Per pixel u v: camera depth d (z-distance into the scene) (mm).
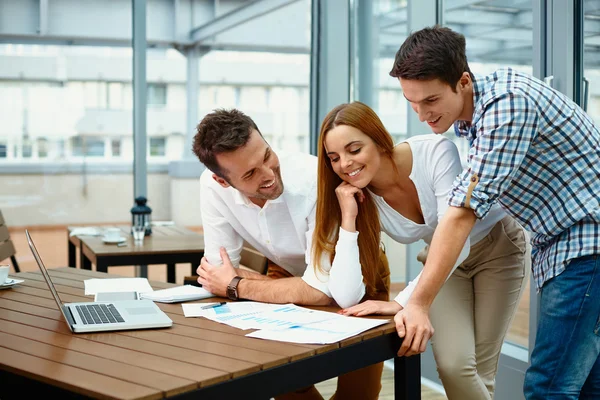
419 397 1888
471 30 3436
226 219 2383
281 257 2451
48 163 4852
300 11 4984
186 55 5004
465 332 2217
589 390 2039
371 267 2154
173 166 5039
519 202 1962
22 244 4855
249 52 5059
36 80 4789
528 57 3029
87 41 4828
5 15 4711
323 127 2018
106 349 1658
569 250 1898
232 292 2186
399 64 1899
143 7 4805
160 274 5262
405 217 2205
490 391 2355
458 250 1839
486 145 1791
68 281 2590
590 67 2730
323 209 2094
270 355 1586
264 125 5109
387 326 1820
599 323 1881
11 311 2090
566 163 1867
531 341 3029
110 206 4953
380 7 4293
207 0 5012
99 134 4898
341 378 2586
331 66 4715
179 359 1565
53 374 1470
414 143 2141
